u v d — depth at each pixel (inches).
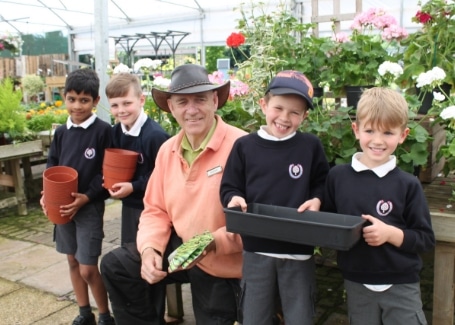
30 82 346.3
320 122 95.6
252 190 69.0
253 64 123.4
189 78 73.9
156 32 438.6
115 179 88.7
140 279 78.2
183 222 76.4
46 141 192.7
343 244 56.8
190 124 74.9
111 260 78.5
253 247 68.1
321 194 68.7
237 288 75.3
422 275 116.5
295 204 67.1
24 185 207.2
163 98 82.8
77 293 98.0
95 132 95.3
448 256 72.3
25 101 352.8
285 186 67.7
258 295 68.2
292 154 68.1
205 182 74.7
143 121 92.3
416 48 113.6
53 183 88.6
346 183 65.1
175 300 98.3
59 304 109.3
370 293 63.6
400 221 62.6
